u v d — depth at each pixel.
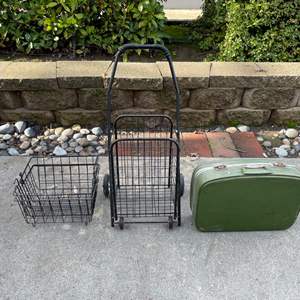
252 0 2.60
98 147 2.36
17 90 2.36
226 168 1.51
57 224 1.70
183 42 3.37
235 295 1.36
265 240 1.61
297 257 1.52
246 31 2.65
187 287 1.39
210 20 3.22
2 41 2.91
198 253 1.54
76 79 2.32
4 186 1.96
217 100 2.45
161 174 2.05
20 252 1.54
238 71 2.39
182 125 2.56
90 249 1.56
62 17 2.71
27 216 1.72
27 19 2.74
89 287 1.39
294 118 2.54
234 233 1.65
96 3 2.72
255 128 2.57
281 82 2.36
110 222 1.71
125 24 2.81
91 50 3.02
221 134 2.50
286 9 2.53
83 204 1.81
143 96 2.41
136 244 1.58
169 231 1.65
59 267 1.47
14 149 2.32
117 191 1.87
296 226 1.70
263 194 1.50
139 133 2.51
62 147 2.35
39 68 2.44
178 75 2.33
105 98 2.41
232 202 1.52
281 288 1.38
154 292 1.37
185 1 5.54
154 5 2.80
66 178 2.04
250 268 1.47
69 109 2.48
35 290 1.37
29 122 2.53
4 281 1.41
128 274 1.44
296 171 1.50
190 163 2.17
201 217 1.58
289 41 2.62
